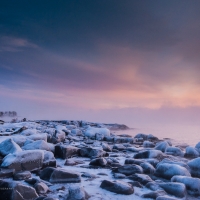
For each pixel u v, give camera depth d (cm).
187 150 961
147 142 1278
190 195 474
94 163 714
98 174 608
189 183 492
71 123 2766
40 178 535
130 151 1053
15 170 568
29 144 820
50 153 679
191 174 629
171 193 465
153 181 530
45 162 636
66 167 686
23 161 586
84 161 784
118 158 856
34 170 597
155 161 721
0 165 596
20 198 387
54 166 649
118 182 482
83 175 583
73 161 738
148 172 628
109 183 483
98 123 3112
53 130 1421
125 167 622
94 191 468
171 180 540
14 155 589
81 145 1084
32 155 606
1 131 1405
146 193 451
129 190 458
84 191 429
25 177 525
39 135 1010
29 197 398
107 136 1535
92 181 539
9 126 1683
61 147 835
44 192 442
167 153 976
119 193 458
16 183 403
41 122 2577
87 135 1611
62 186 484
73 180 523
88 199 423
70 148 840
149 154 825
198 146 1102
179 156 957
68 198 411
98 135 1547
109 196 443
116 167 669
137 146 1292
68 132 1611
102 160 711
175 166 584
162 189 477
